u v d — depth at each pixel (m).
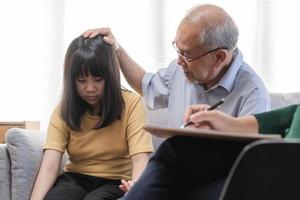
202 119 1.17
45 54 2.34
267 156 0.73
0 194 1.60
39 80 2.34
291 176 0.75
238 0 2.23
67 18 2.32
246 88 1.63
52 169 1.66
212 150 1.04
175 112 1.80
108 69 1.66
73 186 1.62
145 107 1.83
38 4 2.34
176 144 1.04
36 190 1.60
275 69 2.22
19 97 2.34
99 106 1.70
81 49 1.66
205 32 1.55
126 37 2.29
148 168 1.05
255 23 2.23
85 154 1.70
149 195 1.02
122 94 1.73
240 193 0.76
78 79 1.66
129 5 2.29
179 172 1.04
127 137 1.69
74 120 1.69
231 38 1.60
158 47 2.28
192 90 1.76
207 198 1.03
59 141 1.71
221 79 1.65
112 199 1.53
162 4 2.28
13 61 2.35
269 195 0.77
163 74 1.91
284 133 1.23
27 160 1.63
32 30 2.34
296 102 1.85
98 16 2.31
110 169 1.68
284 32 2.21
